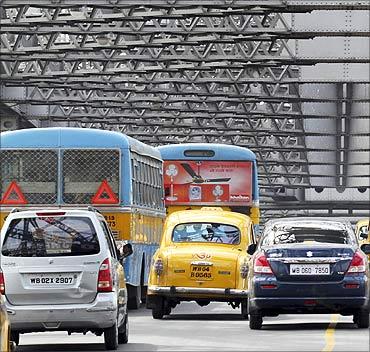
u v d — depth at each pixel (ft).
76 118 456.86
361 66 366.22
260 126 530.68
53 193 197.88
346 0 239.91
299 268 140.77
